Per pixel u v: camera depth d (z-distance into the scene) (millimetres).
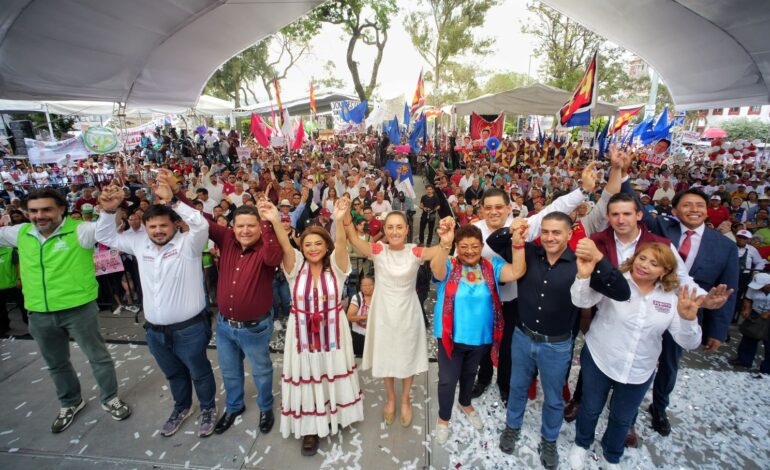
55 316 2982
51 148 11477
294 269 2740
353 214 7590
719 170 14781
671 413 3262
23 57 5039
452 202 8414
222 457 2832
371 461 2783
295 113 27391
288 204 6598
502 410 3303
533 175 13328
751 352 3969
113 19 5020
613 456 2652
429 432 3070
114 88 6781
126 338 4781
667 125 13195
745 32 5730
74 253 2980
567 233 2416
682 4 5578
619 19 6758
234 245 2838
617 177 3047
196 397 3518
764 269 5117
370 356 3033
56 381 3121
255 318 2795
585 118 6090
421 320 2973
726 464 2746
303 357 2727
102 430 3119
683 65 7504
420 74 14523
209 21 5863
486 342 2799
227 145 19812
